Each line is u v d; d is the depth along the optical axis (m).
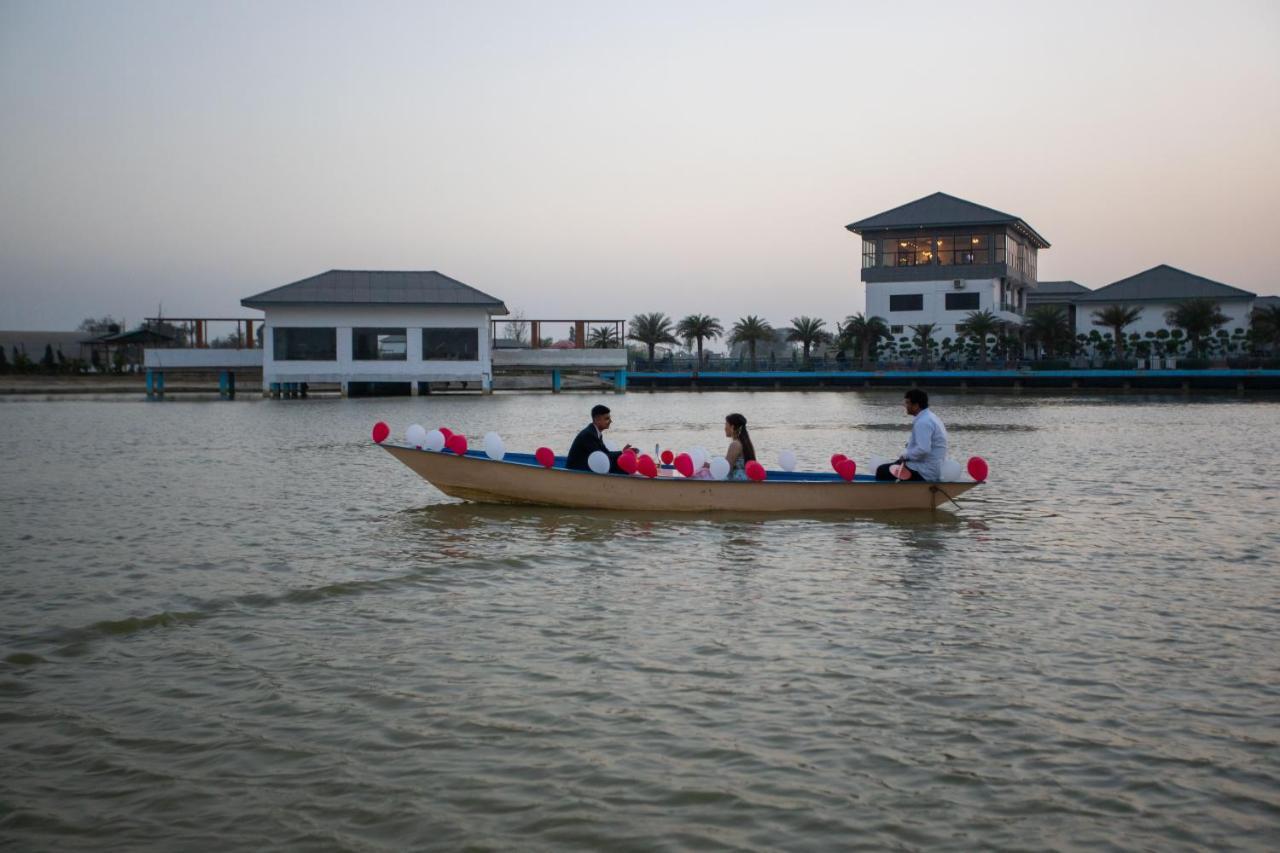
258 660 7.96
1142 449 25.81
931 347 78.56
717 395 68.00
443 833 5.16
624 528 13.80
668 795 5.56
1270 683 7.28
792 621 8.95
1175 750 6.11
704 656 7.95
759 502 14.83
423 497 16.97
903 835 5.11
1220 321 72.12
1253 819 5.25
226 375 61.72
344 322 59.59
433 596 9.99
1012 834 5.12
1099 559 11.66
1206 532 13.41
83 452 25.61
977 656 7.91
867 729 6.44
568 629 8.75
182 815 5.39
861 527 13.84
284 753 6.16
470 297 60.31
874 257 81.00
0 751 6.22
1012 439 29.38
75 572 11.12
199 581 10.66
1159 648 8.12
